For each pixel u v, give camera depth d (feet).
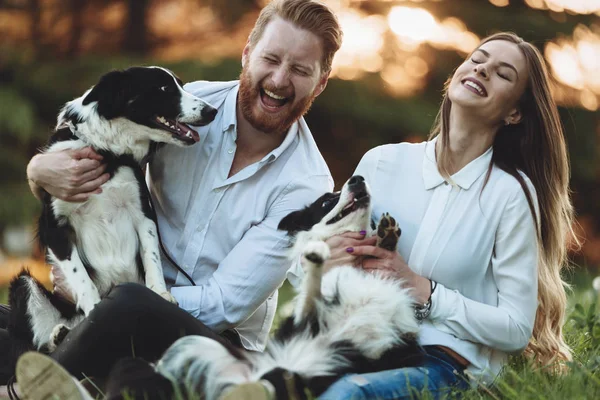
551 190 11.62
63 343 10.18
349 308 10.77
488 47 11.27
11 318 11.97
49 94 41.29
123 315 9.90
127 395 8.82
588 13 44.24
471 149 11.28
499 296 10.93
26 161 39.14
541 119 11.41
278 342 10.69
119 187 12.00
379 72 44.21
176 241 12.34
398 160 11.86
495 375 10.68
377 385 9.53
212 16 47.34
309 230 11.83
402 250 11.35
